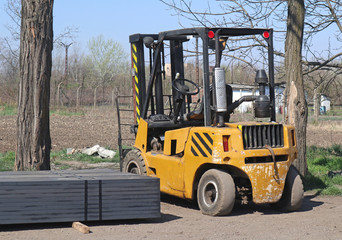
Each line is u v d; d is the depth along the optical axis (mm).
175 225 7152
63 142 19516
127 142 19922
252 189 7910
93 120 30500
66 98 44000
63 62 59406
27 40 9453
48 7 9539
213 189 8070
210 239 6285
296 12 11250
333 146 17375
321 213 8305
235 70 13852
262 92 8500
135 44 10039
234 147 7863
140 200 7227
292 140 8570
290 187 8422
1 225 6973
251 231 6773
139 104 10062
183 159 8469
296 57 11297
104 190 7082
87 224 7160
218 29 8328
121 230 6742
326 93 14367
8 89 42188
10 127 25234
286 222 7441
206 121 8258
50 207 6852
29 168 9508
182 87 8820
